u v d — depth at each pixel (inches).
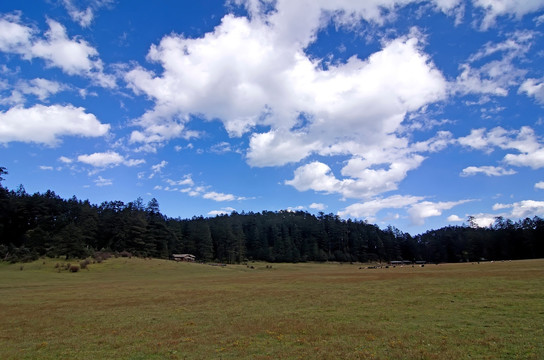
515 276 1422.2
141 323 721.6
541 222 5088.6
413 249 6870.1
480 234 5999.0
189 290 1445.6
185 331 628.7
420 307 791.7
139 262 3791.8
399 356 433.4
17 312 932.6
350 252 6673.2
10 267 3134.8
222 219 7785.4
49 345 556.7
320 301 966.4
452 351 444.8
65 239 3762.3
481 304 787.4
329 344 502.6
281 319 711.7
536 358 409.7
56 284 1974.7
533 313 663.8
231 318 747.4
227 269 4084.6
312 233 7022.6
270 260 6048.2
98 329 675.4
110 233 4913.9
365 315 720.3
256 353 471.5
